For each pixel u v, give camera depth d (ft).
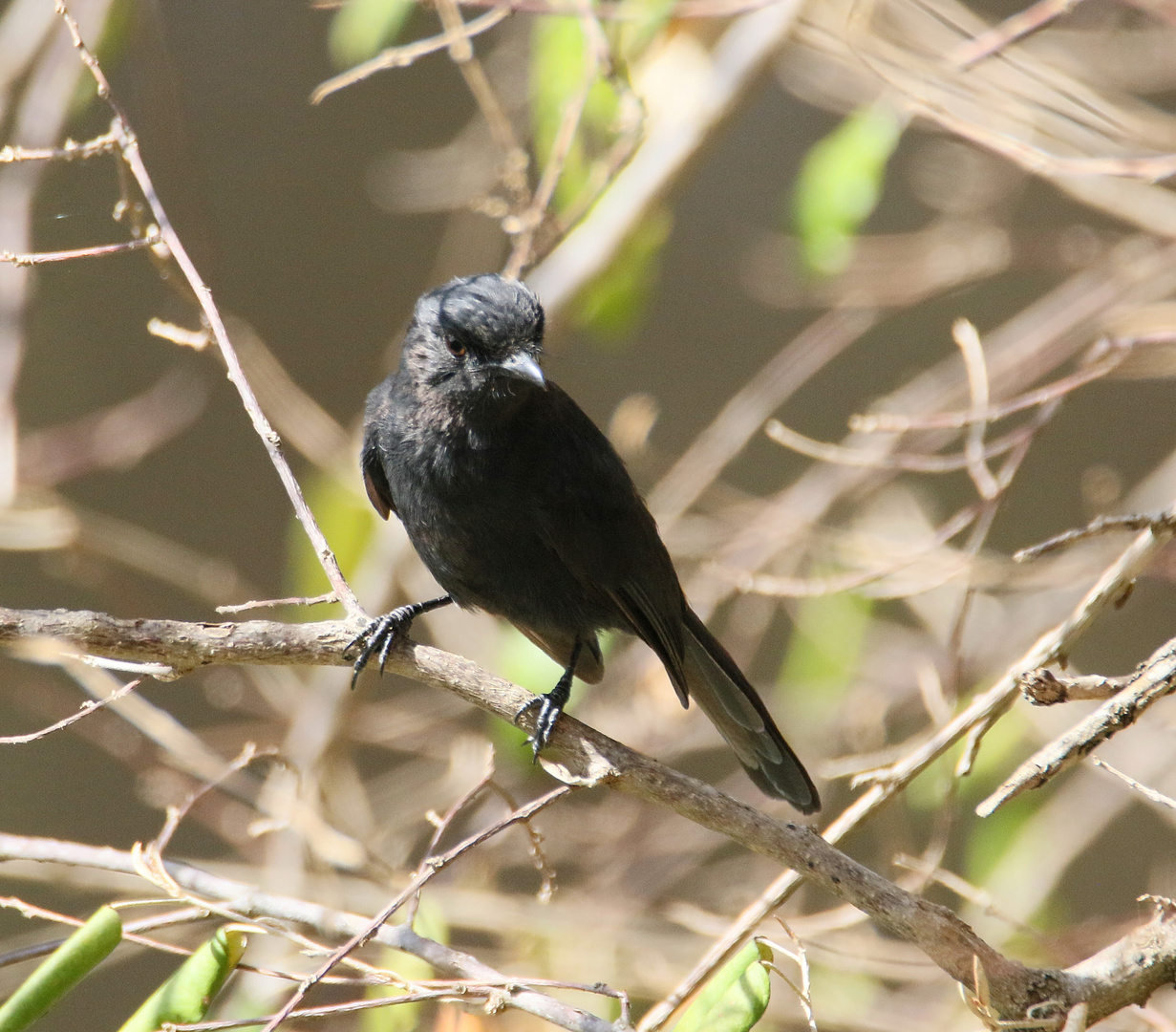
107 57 40.42
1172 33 42.63
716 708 28.07
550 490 26.91
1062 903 43.98
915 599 42.32
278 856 36.86
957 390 42.75
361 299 61.41
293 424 40.06
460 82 61.87
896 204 61.72
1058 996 18.17
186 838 53.52
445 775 44.21
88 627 20.20
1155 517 20.36
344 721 38.52
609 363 63.46
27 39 39.75
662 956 35.65
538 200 32.12
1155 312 39.32
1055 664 22.48
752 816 19.33
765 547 42.60
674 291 65.21
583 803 42.83
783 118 66.13
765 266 50.78
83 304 54.80
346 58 37.04
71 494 56.49
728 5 34.55
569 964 34.86
